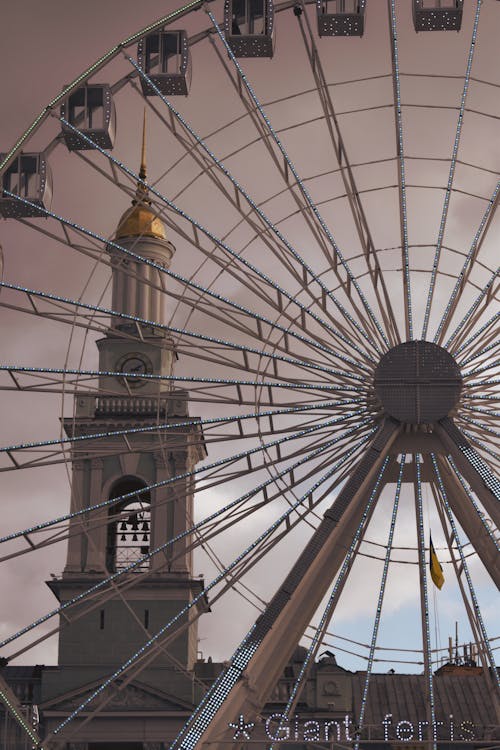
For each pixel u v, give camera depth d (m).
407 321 64.38
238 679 59.22
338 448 64.50
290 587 60.41
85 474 111.81
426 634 60.88
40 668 110.69
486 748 60.94
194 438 112.69
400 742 59.38
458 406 64.38
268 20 68.00
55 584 109.38
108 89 68.69
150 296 115.06
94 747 109.94
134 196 67.44
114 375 65.88
